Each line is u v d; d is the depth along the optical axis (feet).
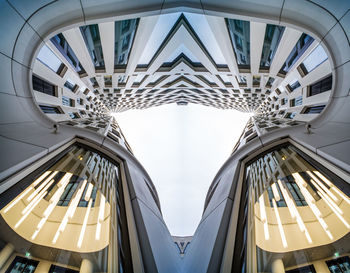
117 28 55.88
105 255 24.84
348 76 32.60
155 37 67.87
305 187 33.30
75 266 22.38
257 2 31.58
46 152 35.22
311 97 63.82
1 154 27.68
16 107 36.86
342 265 20.62
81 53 62.90
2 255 18.76
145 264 24.32
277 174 40.09
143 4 34.96
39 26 31.37
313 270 21.74
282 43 55.31
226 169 64.64
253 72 75.00
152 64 82.69
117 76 84.02
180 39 74.69
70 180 35.73
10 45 30.45
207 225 39.55
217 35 62.08
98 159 48.78
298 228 27.58
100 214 31.50
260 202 34.88
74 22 33.42
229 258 25.67
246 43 62.69
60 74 68.18
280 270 22.98
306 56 55.11
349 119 33.76
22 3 27.68
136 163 60.90
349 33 28.37
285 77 72.69
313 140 38.58
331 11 27.96
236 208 37.68
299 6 29.86
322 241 24.00
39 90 61.72
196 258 30.32
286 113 92.99
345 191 25.93
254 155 52.24
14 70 33.50
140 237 28.48
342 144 31.07
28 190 27.58
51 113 70.95
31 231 23.17
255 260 24.18
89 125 85.30
